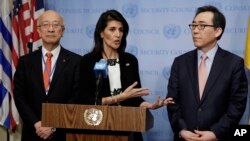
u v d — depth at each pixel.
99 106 3.05
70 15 5.54
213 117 3.88
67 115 3.10
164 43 5.36
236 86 3.93
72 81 4.45
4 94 5.28
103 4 5.49
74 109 3.09
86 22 5.53
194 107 3.94
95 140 3.17
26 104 4.41
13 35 5.33
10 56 5.36
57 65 4.48
